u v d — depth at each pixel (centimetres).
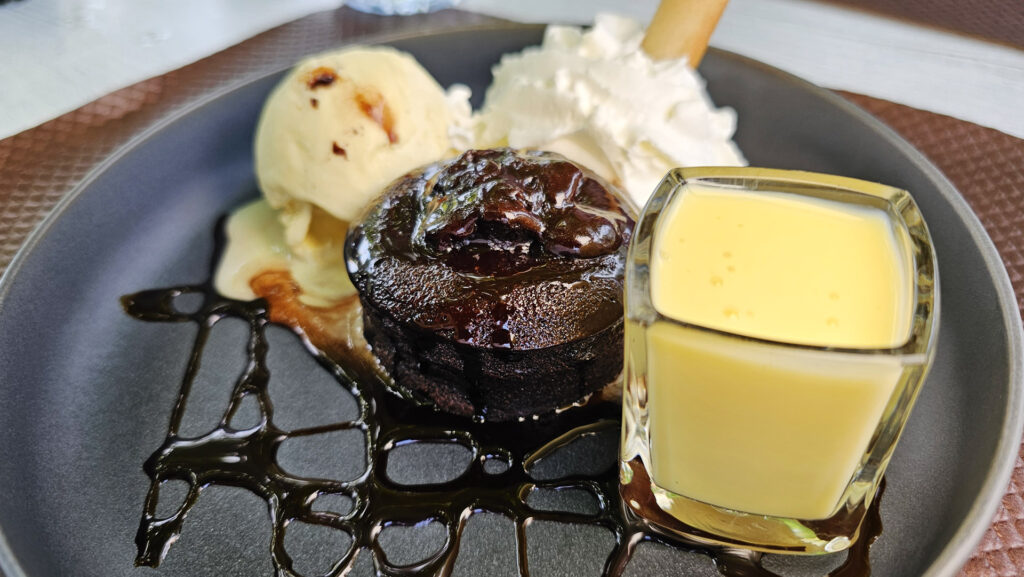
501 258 27
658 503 25
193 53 39
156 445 27
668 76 31
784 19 41
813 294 23
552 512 26
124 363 29
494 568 25
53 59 39
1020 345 26
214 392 28
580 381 28
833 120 32
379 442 27
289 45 39
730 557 25
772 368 22
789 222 24
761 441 23
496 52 35
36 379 27
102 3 42
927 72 37
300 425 28
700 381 23
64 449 27
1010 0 42
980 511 23
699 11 31
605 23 34
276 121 31
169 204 32
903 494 25
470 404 28
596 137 31
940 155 33
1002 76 37
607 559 25
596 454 27
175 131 32
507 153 29
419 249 27
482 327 26
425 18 40
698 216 24
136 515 26
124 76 38
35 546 24
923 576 23
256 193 33
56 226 29
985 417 25
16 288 28
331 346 30
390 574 25
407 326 27
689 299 23
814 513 24
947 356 27
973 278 27
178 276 31
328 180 31
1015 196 31
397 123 31
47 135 34
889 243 24
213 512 26
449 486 26
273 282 31
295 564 25
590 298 27
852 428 22
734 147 32
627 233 28
